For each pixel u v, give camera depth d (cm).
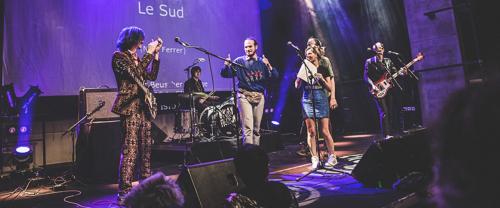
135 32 335
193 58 800
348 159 509
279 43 991
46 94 633
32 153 557
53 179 489
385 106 565
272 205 177
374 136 817
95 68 686
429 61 527
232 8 873
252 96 454
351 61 983
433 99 523
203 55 816
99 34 694
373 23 958
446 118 41
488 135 37
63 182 467
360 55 982
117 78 331
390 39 941
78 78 666
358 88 970
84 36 677
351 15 978
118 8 718
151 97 340
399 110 742
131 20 730
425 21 529
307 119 457
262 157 179
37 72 625
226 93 898
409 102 855
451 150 39
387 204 277
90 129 461
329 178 387
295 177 406
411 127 816
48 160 668
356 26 977
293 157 590
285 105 966
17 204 357
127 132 323
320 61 461
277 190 182
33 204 355
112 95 535
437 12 513
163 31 766
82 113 517
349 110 960
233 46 866
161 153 657
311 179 388
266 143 673
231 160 267
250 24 900
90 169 461
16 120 554
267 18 1001
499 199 36
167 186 153
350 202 288
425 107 532
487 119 37
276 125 951
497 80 40
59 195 396
